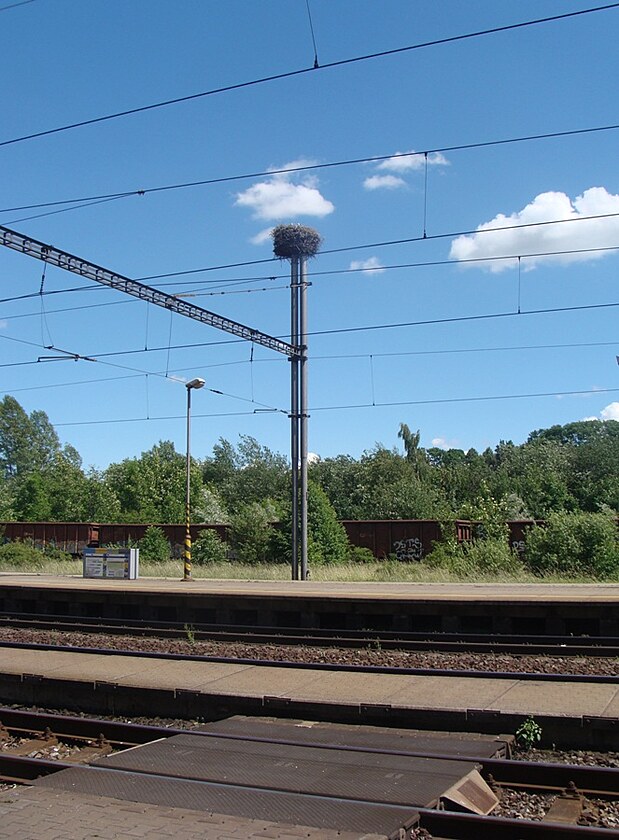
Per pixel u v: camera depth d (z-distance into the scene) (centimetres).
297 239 2877
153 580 2972
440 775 735
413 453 7888
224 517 5316
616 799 724
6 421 10588
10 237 1778
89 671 1238
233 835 590
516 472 7506
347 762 786
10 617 2270
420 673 1180
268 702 1019
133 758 810
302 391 2920
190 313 2352
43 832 600
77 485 5953
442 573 2958
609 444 7050
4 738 979
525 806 709
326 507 3606
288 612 2039
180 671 1233
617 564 2825
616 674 1223
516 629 1834
